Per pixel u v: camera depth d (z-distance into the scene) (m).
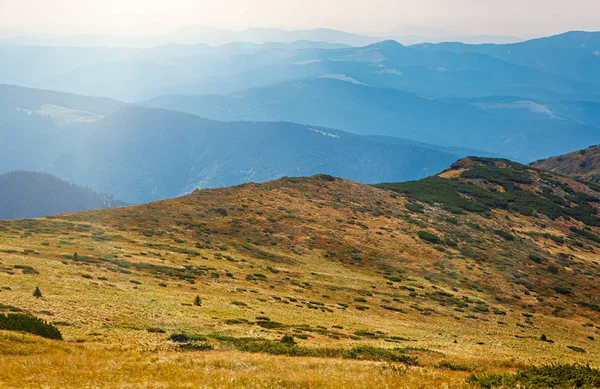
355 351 39.62
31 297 46.19
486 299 95.81
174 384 22.97
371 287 91.06
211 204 121.94
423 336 62.47
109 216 103.69
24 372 23.91
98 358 29.17
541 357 55.56
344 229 121.88
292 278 87.75
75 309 45.22
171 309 53.56
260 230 112.12
